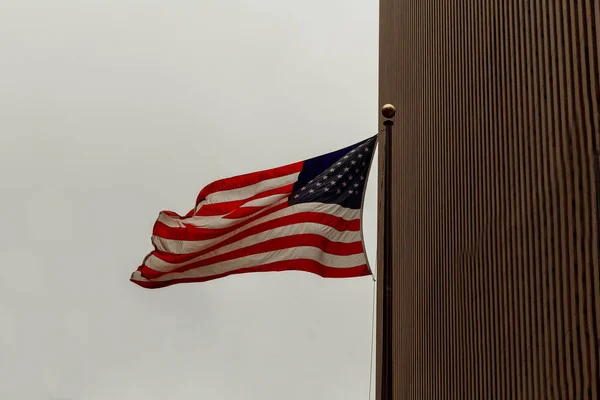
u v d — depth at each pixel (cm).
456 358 2061
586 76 1445
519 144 1725
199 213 1792
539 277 1584
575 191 1454
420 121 2603
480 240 1936
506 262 1767
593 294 1381
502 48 1858
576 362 1415
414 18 2817
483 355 1867
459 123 2153
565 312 1462
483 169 1942
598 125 1395
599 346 1348
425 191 2469
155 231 1769
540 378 1555
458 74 2192
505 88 1830
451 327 2122
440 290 2238
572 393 1425
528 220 1648
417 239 2538
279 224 1795
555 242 1516
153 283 1816
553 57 1570
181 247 1769
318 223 1788
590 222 1402
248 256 1792
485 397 1841
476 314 1933
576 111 1466
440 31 2416
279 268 1794
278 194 1794
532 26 1683
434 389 2248
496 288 1812
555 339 1501
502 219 1800
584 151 1436
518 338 1673
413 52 2795
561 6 1564
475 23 2069
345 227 1798
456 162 2158
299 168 1814
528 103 1686
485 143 1939
